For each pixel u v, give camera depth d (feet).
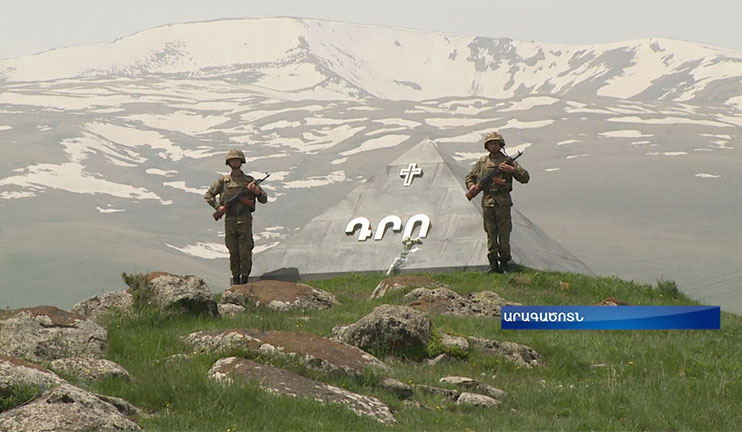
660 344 99.66
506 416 70.54
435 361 86.94
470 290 127.44
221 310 108.17
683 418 74.13
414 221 162.20
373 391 72.90
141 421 59.98
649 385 83.71
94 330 80.33
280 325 96.73
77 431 55.11
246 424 60.08
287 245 166.40
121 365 75.15
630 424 71.97
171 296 99.45
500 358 89.04
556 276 141.59
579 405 75.97
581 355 94.32
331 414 63.87
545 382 84.02
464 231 157.38
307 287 119.65
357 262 159.84
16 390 58.54
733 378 86.58
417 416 68.03
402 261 155.84
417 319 88.63
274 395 65.10
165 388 64.75
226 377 68.28
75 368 68.80
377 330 87.30
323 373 73.56
